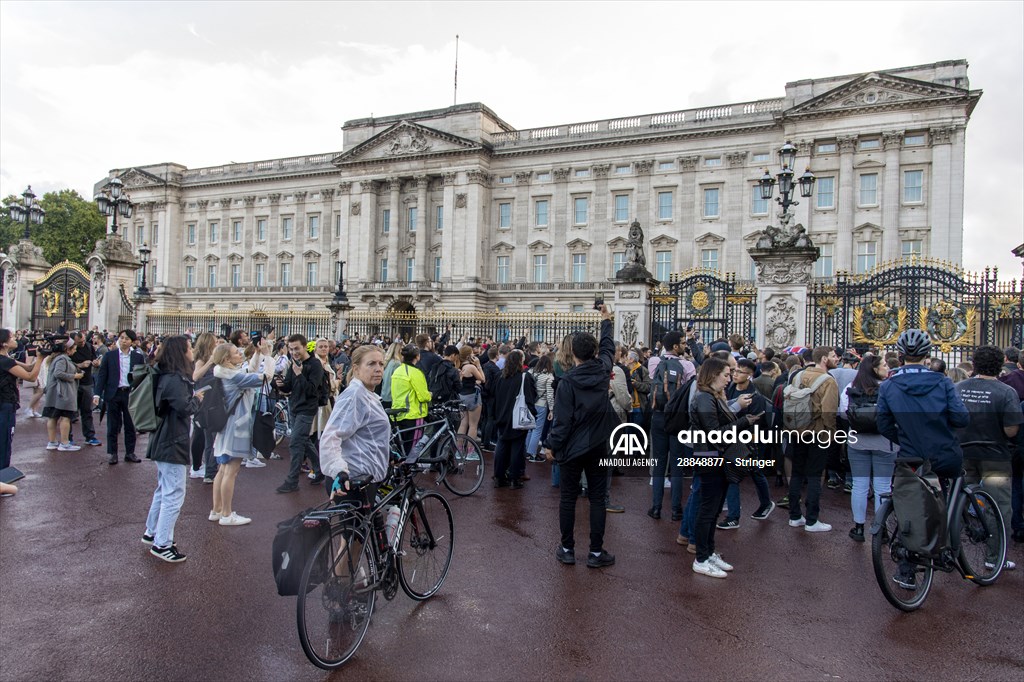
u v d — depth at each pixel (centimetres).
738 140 5903
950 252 4972
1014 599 713
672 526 971
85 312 3055
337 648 543
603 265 6438
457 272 6850
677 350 1069
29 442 1510
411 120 7294
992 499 764
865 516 970
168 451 762
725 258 5903
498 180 6975
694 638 603
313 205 7969
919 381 697
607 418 781
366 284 7144
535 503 1089
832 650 585
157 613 630
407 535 668
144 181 8694
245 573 738
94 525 898
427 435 1120
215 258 8456
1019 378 920
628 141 6322
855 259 5294
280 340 2019
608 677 529
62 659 538
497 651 570
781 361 1482
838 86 5281
